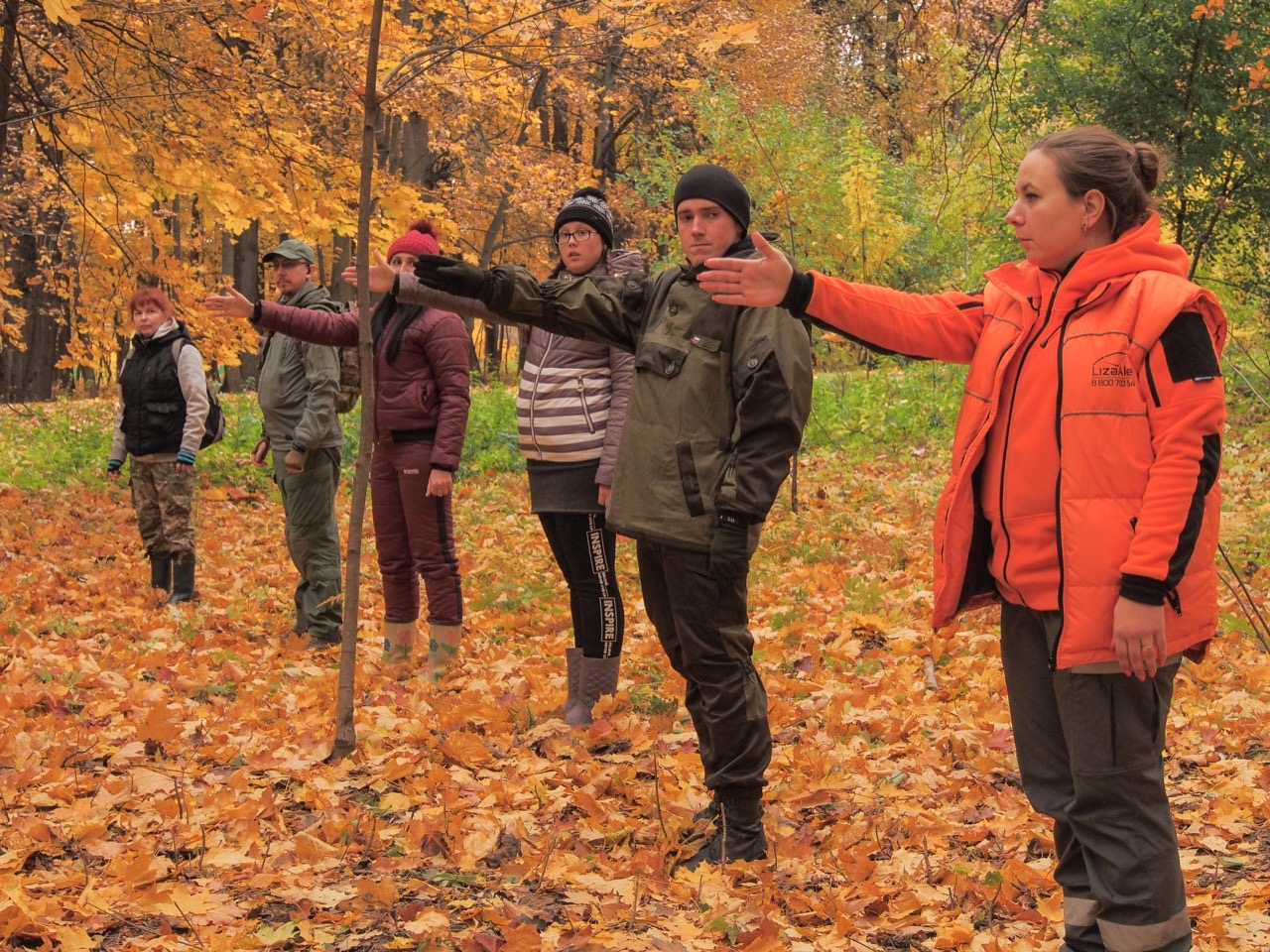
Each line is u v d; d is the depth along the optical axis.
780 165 13.96
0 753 4.09
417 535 5.28
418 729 4.39
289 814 3.72
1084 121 11.16
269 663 5.74
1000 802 3.77
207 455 12.40
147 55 8.90
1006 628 2.58
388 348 5.17
